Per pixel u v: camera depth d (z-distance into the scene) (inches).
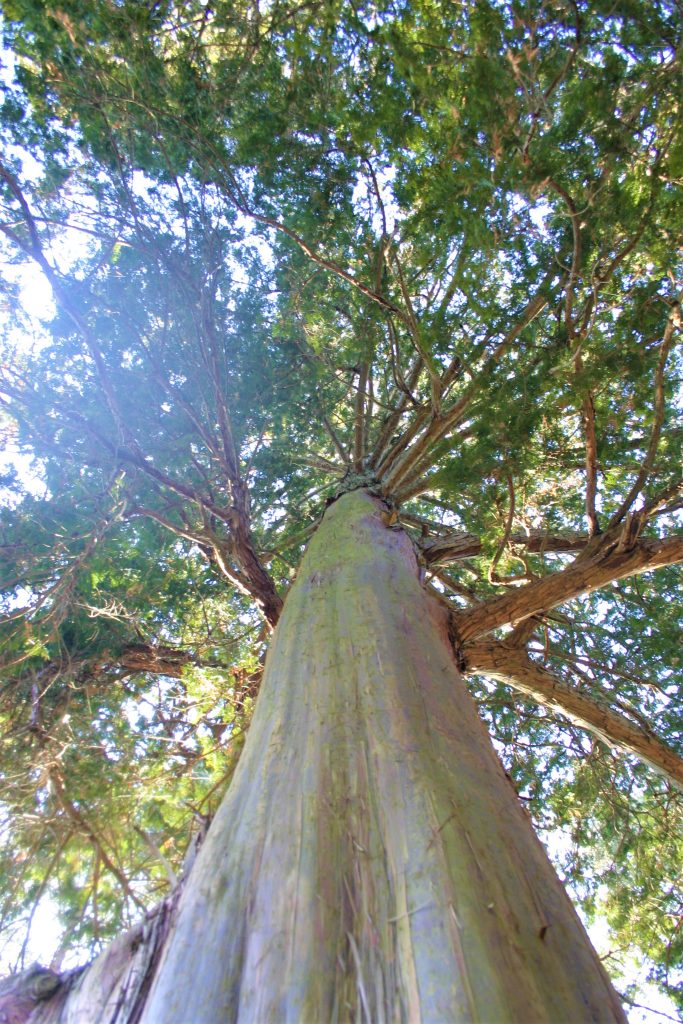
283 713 135.8
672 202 209.5
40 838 239.3
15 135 271.7
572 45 214.7
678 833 331.9
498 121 204.2
